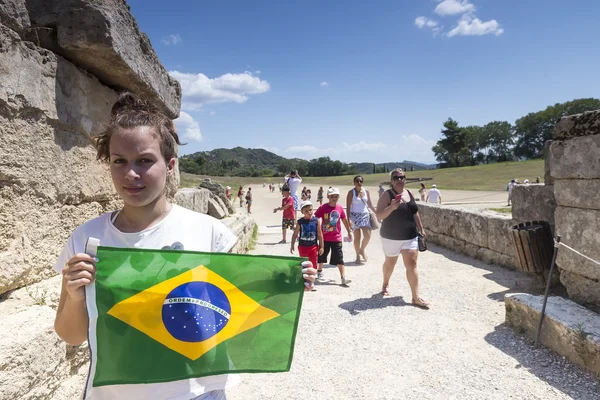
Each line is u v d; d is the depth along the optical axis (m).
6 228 2.55
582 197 4.96
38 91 2.79
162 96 4.32
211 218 1.90
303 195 30.81
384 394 3.60
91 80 3.45
